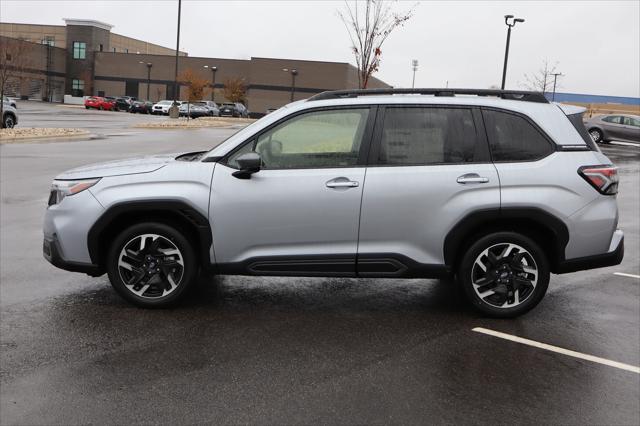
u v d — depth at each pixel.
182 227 5.21
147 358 4.31
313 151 5.11
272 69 75.88
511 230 5.15
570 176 5.02
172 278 5.23
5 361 4.22
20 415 3.52
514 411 3.66
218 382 3.96
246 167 4.85
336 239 5.06
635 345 4.73
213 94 79.94
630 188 14.29
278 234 5.07
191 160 5.40
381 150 5.08
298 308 5.46
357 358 4.38
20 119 35.94
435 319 5.23
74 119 39.06
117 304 5.43
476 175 5.00
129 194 5.05
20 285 5.94
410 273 5.11
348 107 5.15
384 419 3.54
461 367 4.26
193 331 4.84
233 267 5.13
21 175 13.37
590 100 82.44
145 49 99.31
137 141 23.42
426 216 5.01
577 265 5.14
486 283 5.17
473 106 5.14
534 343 4.73
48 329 4.82
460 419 3.55
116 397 3.75
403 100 5.16
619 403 3.79
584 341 4.79
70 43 82.00
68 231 5.11
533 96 5.26
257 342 4.64
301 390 3.87
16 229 8.45
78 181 5.16
